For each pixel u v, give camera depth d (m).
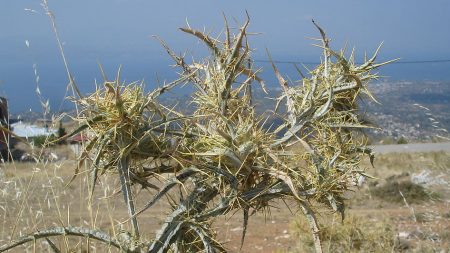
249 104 2.16
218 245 1.91
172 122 1.91
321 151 2.04
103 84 1.82
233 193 1.87
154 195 1.89
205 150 1.90
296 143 2.04
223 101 2.10
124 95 1.85
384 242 6.51
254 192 1.90
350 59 2.12
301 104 2.16
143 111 1.87
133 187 2.04
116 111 1.82
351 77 2.11
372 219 10.81
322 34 2.12
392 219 10.57
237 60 2.15
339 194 1.96
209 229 1.92
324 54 2.15
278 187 1.90
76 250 2.07
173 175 1.91
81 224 2.63
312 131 2.08
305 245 7.07
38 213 2.83
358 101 2.18
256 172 1.92
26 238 1.80
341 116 2.11
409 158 19.58
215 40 2.20
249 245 8.90
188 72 2.20
